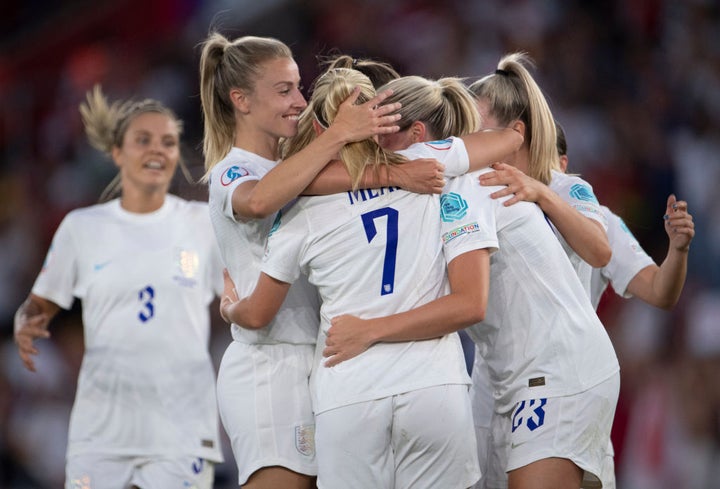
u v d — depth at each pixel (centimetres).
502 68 1416
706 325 2730
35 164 4128
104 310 1728
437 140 1275
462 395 1176
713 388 2595
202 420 1714
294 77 1335
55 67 4200
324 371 1187
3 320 3762
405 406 1151
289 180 1161
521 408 1259
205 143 1405
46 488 2911
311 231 1191
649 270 1434
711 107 3434
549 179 1390
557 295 1259
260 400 1309
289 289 1318
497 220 1255
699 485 2512
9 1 4300
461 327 1160
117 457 1691
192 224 1792
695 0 3628
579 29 3612
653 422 2584
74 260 1773
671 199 1383
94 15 4175
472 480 1180
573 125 3366
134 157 1777
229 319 1298
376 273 1172
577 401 1238
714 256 3041
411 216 1184
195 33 4100
